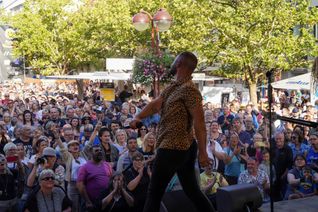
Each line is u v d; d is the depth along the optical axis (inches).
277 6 732.7
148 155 285.0
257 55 751.1
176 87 140.6
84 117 448.8
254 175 293.7
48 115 501.0
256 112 557.0
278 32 760.3
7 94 790.5
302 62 768.3
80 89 1149.1
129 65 738.2
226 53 772.0
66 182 283.9
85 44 1341.0
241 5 757.3
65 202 251.3
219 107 643.5
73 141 296.0
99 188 266.2
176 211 165.5
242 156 317.1
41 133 340.8
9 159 271.3
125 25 1123.3
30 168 290.8
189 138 139.7
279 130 378.0
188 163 143.9
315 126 164.2
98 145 282.5
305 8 743.1
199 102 137.2
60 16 1438.2
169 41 864.9
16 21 1413.6
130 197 249.0
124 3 1165.1
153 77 433.4
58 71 1488.7
